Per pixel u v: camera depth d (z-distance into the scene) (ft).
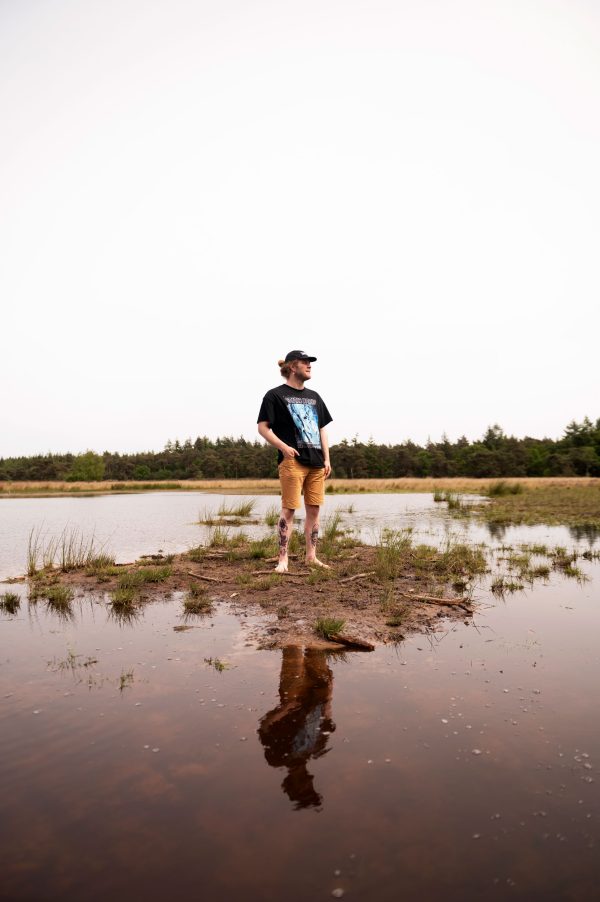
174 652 8.45
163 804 4.44
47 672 7.58
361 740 5.51
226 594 12.56
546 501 52.95
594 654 8.21
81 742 5.50
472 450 342.64
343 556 17.97
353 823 4.19
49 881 3.61
